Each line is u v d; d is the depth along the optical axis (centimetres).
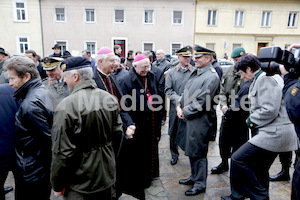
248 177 216
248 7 2294
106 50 236
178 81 339
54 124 145
